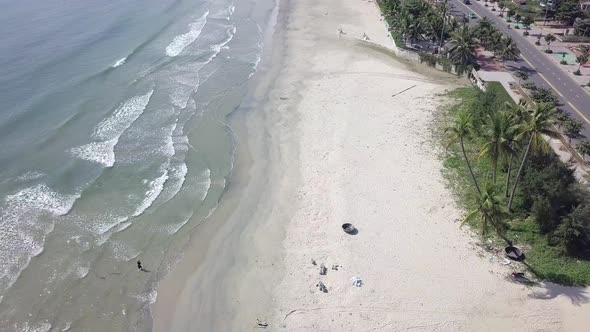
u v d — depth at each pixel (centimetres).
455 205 5169
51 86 7131
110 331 3850
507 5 11494
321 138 6369
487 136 4891
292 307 4059
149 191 5362
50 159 5681
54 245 4572
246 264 4491
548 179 4872
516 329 3900
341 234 4803
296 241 4734
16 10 10094
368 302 4094
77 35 8994
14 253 4444
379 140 6300
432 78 8081
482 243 4678
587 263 4412
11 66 7594
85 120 6444
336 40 9675
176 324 3938
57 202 5081
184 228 4909
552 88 7581
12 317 3894
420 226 4897
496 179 5441
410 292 4188
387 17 10481
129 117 6650
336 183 5522
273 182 5575
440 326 3906
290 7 11725
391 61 8731
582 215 4466
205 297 4172
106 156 5831
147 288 4244
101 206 5100
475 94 7306
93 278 4297
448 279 4306
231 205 5234
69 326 3862
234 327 3906
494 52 8669
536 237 4688
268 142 6316
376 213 5069
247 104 7238
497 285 4253
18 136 5997
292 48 9244
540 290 4200
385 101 7269
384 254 4569
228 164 5891
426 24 9206
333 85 7788
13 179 5319
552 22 10519
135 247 4650
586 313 4003
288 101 7312
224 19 10706
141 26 9762
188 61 8462
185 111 6931
